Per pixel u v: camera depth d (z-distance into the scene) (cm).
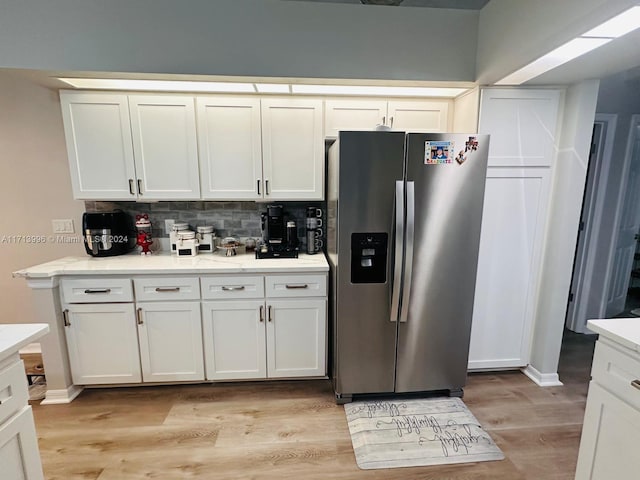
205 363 222
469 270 203
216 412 205
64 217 256
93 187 226
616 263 327
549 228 229
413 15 199
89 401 214
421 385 214
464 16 202
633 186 322
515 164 220
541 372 235
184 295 213
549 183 225
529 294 237
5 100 237
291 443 180
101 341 214
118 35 186
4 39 180
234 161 232
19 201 251
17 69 183
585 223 306
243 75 195
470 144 189
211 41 191
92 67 186
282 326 222
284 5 192
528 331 241
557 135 220
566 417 202
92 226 232
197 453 174
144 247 247
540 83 210
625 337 103
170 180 230
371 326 203
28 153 245
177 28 188
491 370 252
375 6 197
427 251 197
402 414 203
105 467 165
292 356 226
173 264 218
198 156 229
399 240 188
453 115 241
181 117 224
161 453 174
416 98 236
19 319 267
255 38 193
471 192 194
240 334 221
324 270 217
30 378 235
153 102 221
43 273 198
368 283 197
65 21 182
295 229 245
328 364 238
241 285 215
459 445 179
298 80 201
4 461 96
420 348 209
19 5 178
